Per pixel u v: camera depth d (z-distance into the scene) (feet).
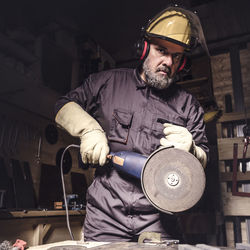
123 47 6.27
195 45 4.13
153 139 4.07
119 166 3.62
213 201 9.92
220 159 10.26
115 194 3.82
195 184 3.03
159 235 3.08
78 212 7.79
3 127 7.27
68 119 3.88
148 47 4.06
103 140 3.59
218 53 10.94
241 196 9.55
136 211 3.75
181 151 3.09
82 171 10.11
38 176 8.09
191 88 9.59
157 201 2.99
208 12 5.56
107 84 4.47
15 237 6.07
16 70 6.08
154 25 3.93
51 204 8.18
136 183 3.79
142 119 4.15
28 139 7.93
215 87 10.87
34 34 7.31
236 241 9.73
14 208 6.82
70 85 9.48
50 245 3.13
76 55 9.98
